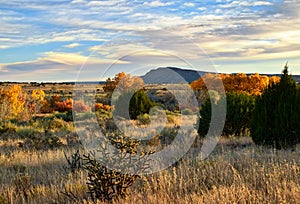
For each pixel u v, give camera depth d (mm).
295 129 10742
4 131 16938
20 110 26859
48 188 6879
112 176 6156
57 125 19500
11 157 10242
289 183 6336
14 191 6762
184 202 5711
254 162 8156
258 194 5930
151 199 5824
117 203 5879
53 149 12047
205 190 6422
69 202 6234
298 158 8625
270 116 11008
